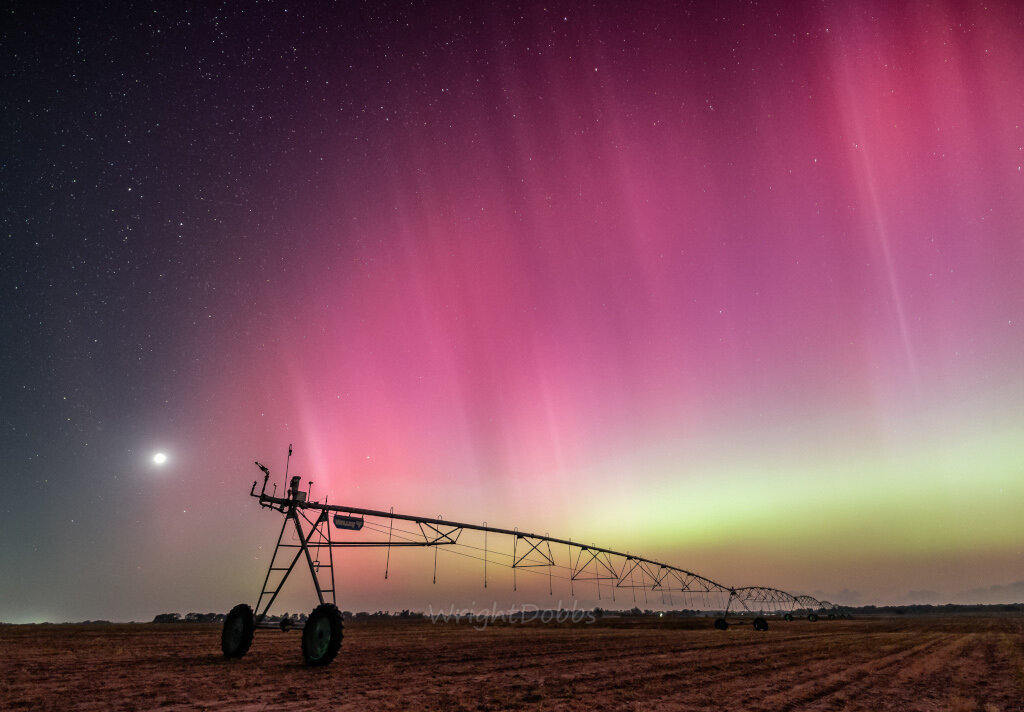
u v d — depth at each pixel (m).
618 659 21.39
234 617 18.97
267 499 18.84
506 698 11.88
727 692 13.41
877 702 12.45
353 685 13.09
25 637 34.47
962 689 14.45
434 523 29.14
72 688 11.98
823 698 12.85
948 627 55.75
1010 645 29.92
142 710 9.64
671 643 31.84
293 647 23.81
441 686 13.40
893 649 27.75
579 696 12.41
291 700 10.92
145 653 21.02
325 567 19.77
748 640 35.53
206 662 17.36
